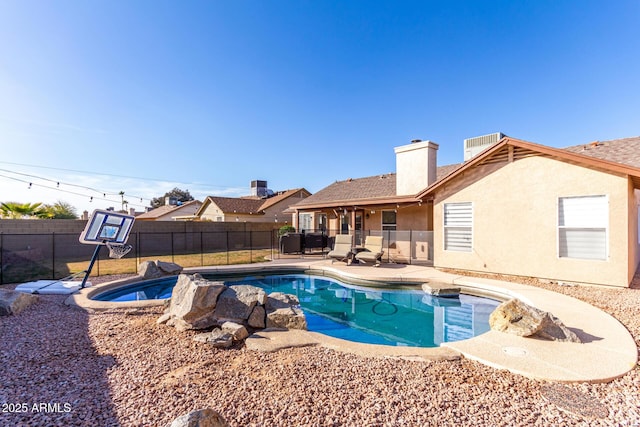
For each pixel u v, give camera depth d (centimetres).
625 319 522
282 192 3366
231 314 512
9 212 1845
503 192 909
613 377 324
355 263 1234
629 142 1070
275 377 333
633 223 873
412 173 1396
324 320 685
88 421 252
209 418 209
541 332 441
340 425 248
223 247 2222
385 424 249
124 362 373
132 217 877
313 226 2014
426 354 392
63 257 1609
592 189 759
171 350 413
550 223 823
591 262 761
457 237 1018
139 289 936
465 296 834
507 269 902
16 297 600
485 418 258
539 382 320
